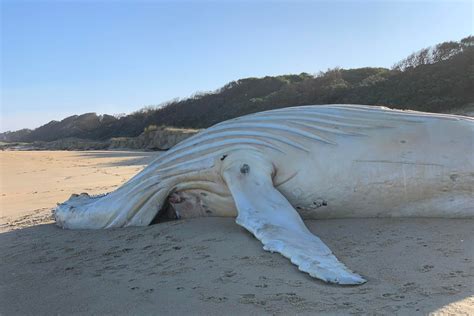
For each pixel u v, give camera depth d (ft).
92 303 12.51
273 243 14.90
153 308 11.73
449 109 110.11
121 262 15.93
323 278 12.42
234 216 20.61
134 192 21.27
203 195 20.76
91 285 13.92
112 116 378.32
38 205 34.04
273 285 12.46
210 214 21.04
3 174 63.16
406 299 10.98
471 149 17.88
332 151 18.90
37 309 12.50
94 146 225.76
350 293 11.61
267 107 199.93
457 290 11.30
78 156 110.42
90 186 44.47
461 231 16.19
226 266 14.17
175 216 21.75
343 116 19.83
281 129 19.84
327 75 196.24
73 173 61.52
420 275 12.50
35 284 14.57
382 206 18.66
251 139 19.79
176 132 178.09
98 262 16.24
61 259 17.12
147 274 14.35
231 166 19.43
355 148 18.78
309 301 11.26
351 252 14.82
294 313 10.68
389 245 15.17
